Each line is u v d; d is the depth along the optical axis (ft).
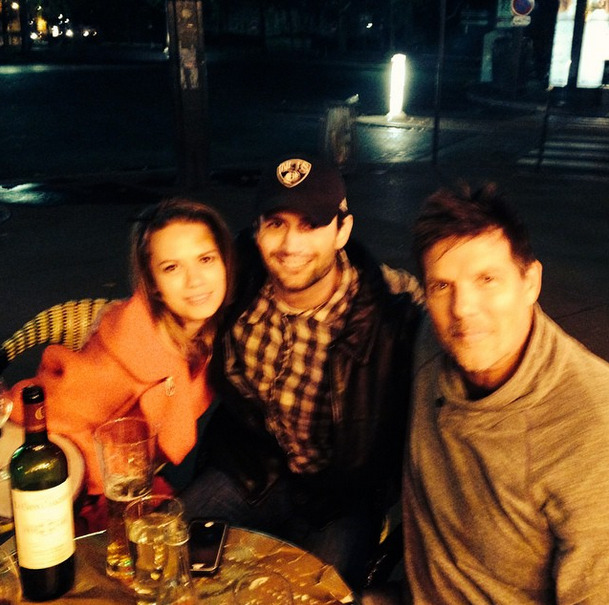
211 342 8.06
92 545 6.25
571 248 25.00
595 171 38.06
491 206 5.36
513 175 36.81
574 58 56.85
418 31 148.36
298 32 167.73
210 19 168.66
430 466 6.13
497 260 5.30
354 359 7.36
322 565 6.03
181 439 8.18
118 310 7.80
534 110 56.49
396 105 53.62
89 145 45.03
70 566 5.70
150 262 7.52
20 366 15.37
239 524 8.29
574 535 5.11
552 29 80.94
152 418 7.86
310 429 7.90
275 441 8.31
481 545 5.76
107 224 27.02
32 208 29.27
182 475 11.71
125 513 5.68
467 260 5.31
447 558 6.17
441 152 42.04
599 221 28.78
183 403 8.07
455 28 144.97
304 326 7.50
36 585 5.56
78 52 137.39
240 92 74.08
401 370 7.43
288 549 6.21
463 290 5.37
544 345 5.35
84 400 7.73
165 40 141.08
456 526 5.95
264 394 7.95
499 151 41.96
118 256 23.20
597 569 5.08
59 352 7.84
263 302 7.69
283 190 7.09
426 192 32.35
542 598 5.66
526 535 5.46
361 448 7.70
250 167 37.81
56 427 7.75
